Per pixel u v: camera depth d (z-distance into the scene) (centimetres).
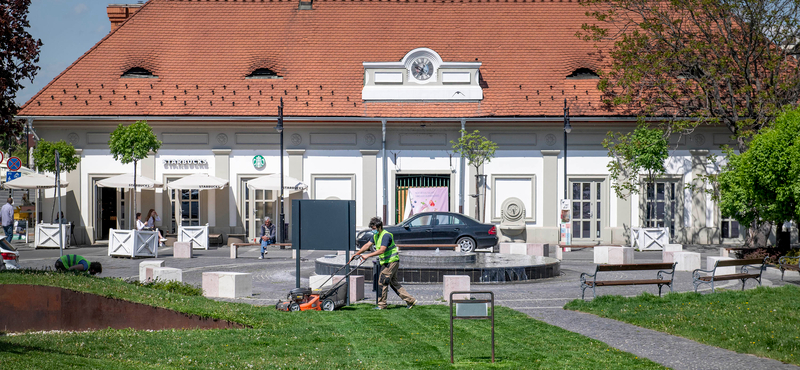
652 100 2884
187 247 2394
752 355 873
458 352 870
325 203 1349
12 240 3111
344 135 3064
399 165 3067
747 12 2441
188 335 972
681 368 810
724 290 1473
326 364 804
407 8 3438
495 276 1680
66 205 2997
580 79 3139
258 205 3077
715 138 3075
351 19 3384
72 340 917
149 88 3066
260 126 3041
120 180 2833
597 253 2203
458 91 3045
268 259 2372
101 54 3180
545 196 3069
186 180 2877
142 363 790
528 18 3400
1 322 1041
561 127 3058
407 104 3042
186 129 3031
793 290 1338
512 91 3083
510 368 787
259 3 3444
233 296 1422
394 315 1156
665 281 1372
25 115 2928
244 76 3136
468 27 3353
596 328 1057
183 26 3328
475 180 3073
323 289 1264
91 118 2955
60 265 1495
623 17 3259
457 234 2388
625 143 2880
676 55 2702
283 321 1080
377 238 1287
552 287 1600
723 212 2088
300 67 3173
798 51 2527
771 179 1728
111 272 1894
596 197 3084
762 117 2434
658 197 3092
